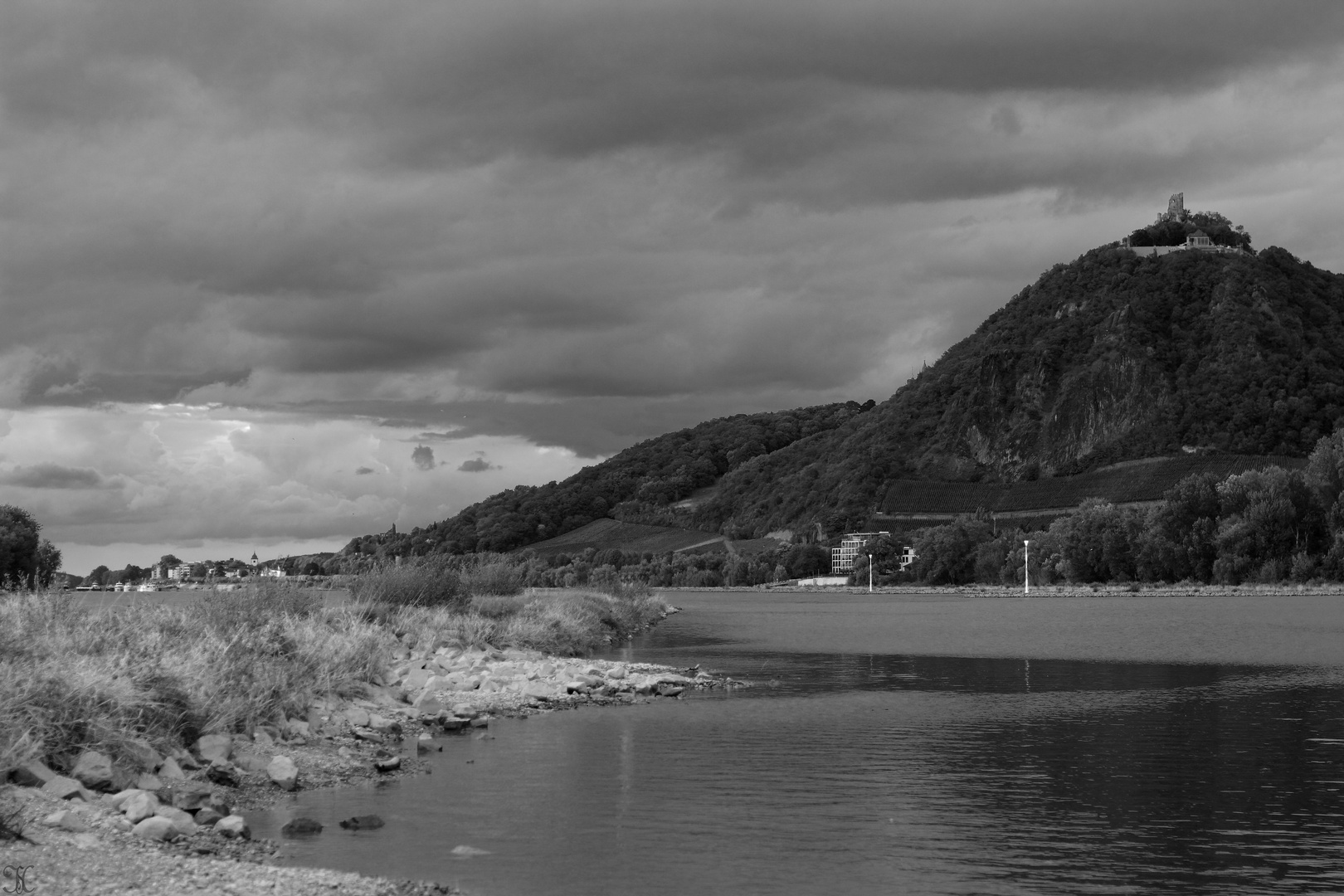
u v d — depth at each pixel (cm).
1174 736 2983
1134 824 1989
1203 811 2089
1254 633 7719
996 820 2020
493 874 1664
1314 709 3556
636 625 8750
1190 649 6306
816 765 2520
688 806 2106
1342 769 2495
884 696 3909
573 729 3028
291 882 1531
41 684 1975
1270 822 2008
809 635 7844
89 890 1413
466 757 2598
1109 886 1633
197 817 1858
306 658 3066
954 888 1622
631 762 2538
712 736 2934
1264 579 15238
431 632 4503
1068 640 7150
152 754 2036
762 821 2002
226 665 2605
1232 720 3284
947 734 2988
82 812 1731
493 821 1981
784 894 1587
